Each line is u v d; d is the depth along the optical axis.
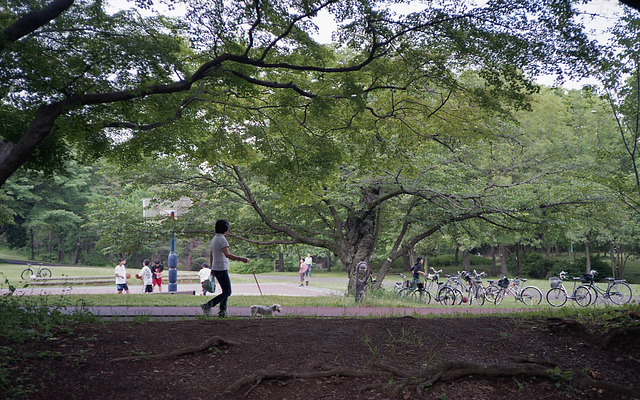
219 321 7.50
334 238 21.11
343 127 12.77
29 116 8.85
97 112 9.38
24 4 8.06
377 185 18.41
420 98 12.58
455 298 17.56
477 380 4.88
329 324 7.18
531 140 28.78
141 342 6.05
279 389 4.82
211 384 4.92
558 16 7.79
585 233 34.56
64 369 5.01
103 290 22.62
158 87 8.77
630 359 5.27
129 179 18.86
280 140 13.80
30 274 32.53
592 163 26.19
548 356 5.58
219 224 8.50
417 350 5.86
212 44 9.74
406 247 20.78
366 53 10.27
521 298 18.64
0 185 7.31
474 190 18.53
